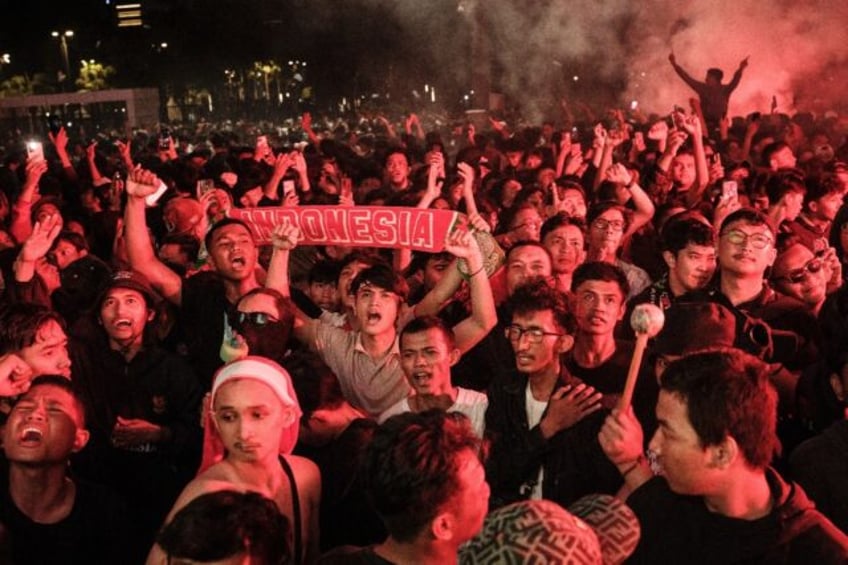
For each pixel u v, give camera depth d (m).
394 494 2.47
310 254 7.43
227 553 2.24
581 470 3.70
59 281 6.41
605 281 4.56
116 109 41.59
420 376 4.15
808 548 2.66
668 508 2.81
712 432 2.62
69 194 11.77
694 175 9.34
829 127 17.12
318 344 4.91
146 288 4.96
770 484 2.73
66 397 3.61
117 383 4.80
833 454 3.31
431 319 4.18
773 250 5.04
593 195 9.55
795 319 4.98
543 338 3.90
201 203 7.61
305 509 3.50
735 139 14.08
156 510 4.53
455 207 8.55
